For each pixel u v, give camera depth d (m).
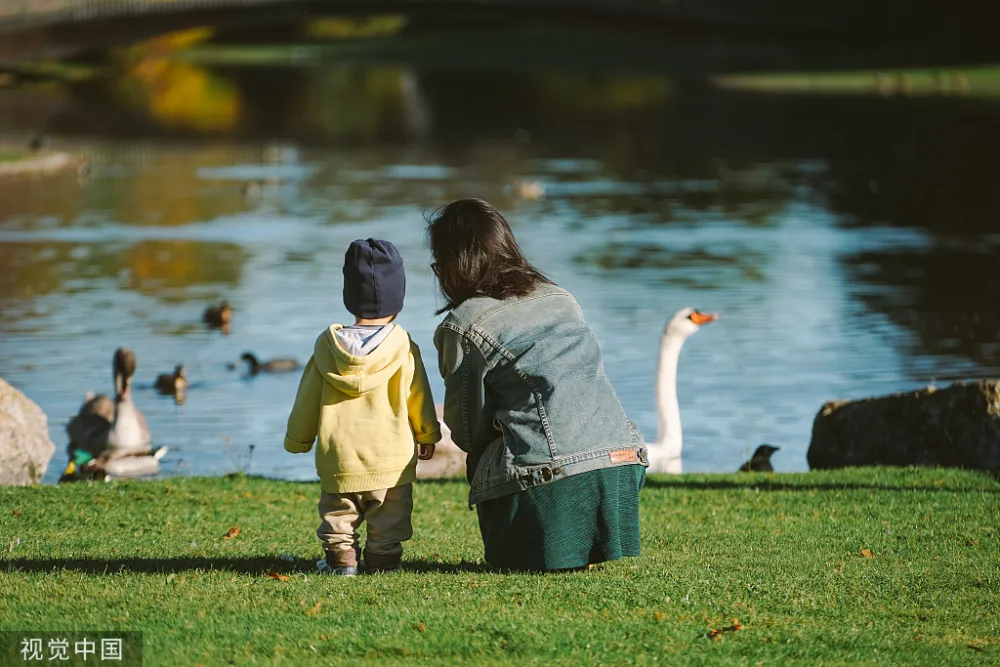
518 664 5.64
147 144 66.38
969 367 21.16
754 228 37.97
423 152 63.44
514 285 7.43
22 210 42.00
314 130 75.06
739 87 98.19
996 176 50.12
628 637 6.07
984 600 7.08
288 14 98.19
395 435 7.14
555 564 7.24
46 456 13.40
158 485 11.23
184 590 6.81
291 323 25.41
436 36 155.25
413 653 5.77
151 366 21.66
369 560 7.39
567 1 103.56
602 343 23.02
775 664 5.78
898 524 9.46
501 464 7.24
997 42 102.12
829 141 64.50
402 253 33.34
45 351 22.45
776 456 16.06
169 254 33.44
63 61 115.38
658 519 9.80
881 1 108.06
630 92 96.81
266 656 5.68
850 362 21.53
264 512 10.09
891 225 38.41
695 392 19.62
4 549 8.35
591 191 47.62
